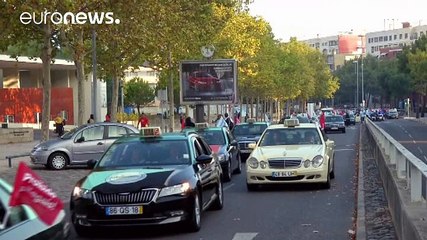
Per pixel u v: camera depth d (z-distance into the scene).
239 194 17.33
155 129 13.32
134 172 11.72
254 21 51.16
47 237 5.25
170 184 11.37
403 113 129.50
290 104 125.06
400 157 12.36
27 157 30.56
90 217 11.21
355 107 146.50
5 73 69.19
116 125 25.91
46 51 27.75
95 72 32.59
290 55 89.75
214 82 38.56
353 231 11.56
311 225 12.34
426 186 8.69
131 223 11.16
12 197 4.71
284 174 17.42
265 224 12.56
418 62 84.94
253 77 61.94
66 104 64.19
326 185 18.00
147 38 30.61
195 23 37.50
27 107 62.97
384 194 16.14
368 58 158.38
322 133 19.42
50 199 4.98
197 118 39.25
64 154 25.34
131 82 97.00
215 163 14.35
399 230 9.87
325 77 122.62
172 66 39.84
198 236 11.46
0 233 4.78
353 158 29.61
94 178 11.72
